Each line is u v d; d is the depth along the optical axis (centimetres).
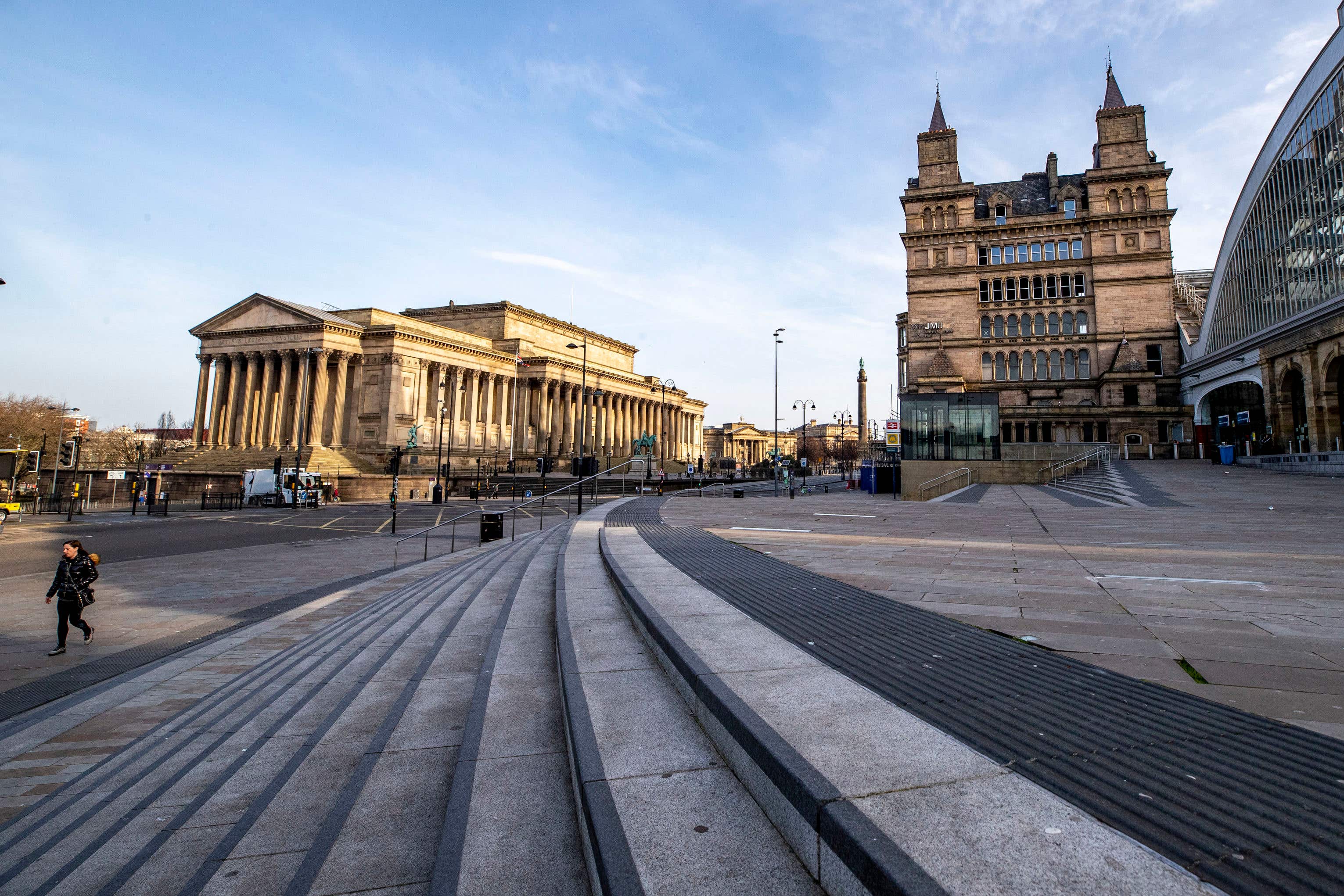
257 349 7706
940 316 6638
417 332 7831
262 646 966
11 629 1154
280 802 394
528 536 2641
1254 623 641
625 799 299
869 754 288
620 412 11075
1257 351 4553
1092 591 824
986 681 420
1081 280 6359
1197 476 3672
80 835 378
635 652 552
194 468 7200
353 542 2775
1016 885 191
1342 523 1841
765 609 638
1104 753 302
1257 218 4797
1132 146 6291
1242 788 267
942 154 6869
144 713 677
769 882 241
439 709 538
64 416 9050
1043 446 4569
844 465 11144
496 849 301
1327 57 3975
